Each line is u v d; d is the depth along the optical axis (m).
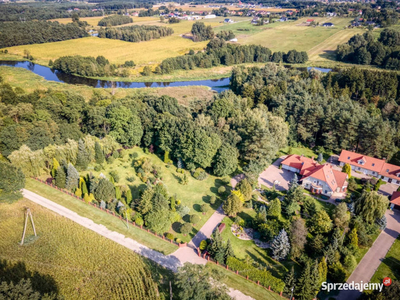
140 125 109.00
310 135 120.38
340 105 123.44
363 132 107.94
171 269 62.59
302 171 98.19
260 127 100.12
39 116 101.19
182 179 94.56
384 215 81.00
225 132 107.62
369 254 70.12
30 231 68.12
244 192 82.88
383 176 99.75
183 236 72.75
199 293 50.22
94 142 97.00
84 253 63.66
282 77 167.62
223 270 63.34
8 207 74.94
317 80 155.50
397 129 114.19
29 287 49.06
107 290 56.44
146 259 64.12
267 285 59.72
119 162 100.31
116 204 78.25
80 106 117.88
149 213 71.81
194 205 84.19
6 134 88.31
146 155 107.25
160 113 116.00
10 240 65.50
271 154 100.44
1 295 46.53
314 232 71.00
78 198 81.00
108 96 155.50
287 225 71.00
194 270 52.28
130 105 115.44
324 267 60.25
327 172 92.75
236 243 71.38
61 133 98.56
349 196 89.75
